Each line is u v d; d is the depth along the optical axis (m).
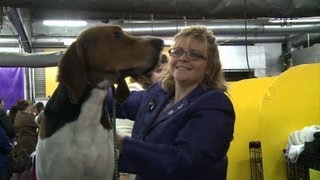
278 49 12.59
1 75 11.04
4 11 5.42
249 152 4.32
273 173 3.59
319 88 3.73
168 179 1.80
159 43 2.30
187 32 2.11
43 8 4.72
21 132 7.31
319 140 3.12
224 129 1.88
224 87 2.15
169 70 2.24
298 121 3.68
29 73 11.42
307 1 4.91
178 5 4.80
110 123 2.15
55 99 2.01
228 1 4.84
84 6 4.71
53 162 1.96
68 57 2.05
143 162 1.79
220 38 10.94
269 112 3.62
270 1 4.88
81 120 1.96
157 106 2.17
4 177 5.25
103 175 2.03
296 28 10.31
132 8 4.79
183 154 1.79
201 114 1.89
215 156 1.84
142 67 2.23
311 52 10.69
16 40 10.83
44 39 11.06
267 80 4.34
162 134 2.00
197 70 2.05
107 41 2.14
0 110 5.54
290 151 3.35
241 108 4.50
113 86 2.19
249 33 10.39
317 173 2.90
